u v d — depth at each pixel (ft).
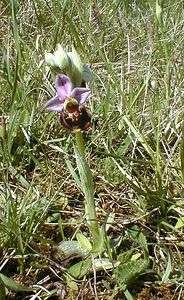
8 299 0.55
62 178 0.72
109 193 0.70
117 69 0.97
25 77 0.88
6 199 0.62
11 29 1.04
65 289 0.57
